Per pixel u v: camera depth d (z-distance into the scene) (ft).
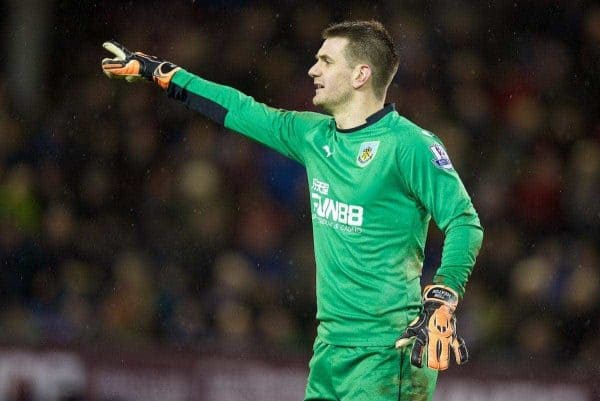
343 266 63.16
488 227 152.97
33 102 166.61
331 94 63.72
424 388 63.57
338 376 63.93
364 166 62.44
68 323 134.72
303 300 142.72
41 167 151.74
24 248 140.05
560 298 144.66
